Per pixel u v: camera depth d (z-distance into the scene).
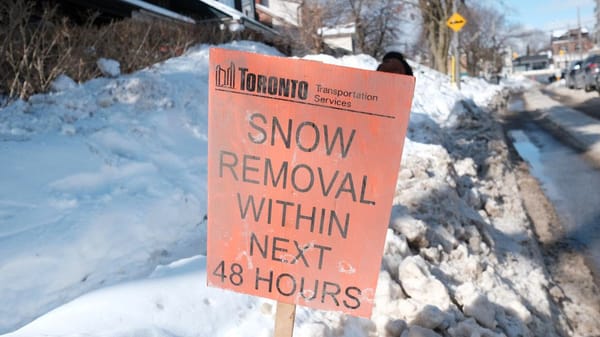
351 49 25.80
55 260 3.03
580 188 7.22
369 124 1.82
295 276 1.95
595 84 25.06
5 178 3.69
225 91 1.88
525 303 3.58
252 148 1.90
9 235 3.12
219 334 2.31
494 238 5.08
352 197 1.87
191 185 4.51
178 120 5.85
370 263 1.89
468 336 2.68
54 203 3.56
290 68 1.82
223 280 2.00
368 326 2.68
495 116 18.95
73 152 4.35
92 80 6.71
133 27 9.48
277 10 27.95
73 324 2.13
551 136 12.45
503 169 8.28
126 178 4.26
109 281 2.97
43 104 5.47
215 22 18.17
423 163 6.09
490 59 65.56
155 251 3.43
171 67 8.97
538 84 66.44
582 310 3.87
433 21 32.53
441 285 2.98
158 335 2.12
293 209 1.92
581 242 5.18
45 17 6.80
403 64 4.43
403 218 3.86
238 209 1.95
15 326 2.54
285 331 2.02
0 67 5.84
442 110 14.80
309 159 1.87
